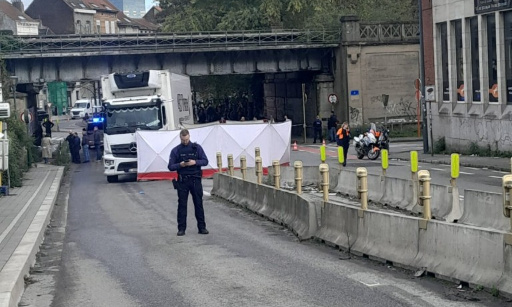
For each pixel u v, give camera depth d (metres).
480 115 38.88
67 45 54.72
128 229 18.55
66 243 16.78
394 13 66.50
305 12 65.69
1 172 27.78
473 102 40.06
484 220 16.09
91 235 17.91
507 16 36.47
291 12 65.88
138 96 34.72
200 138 33.94
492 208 15.83
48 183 32.78
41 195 27.34
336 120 58.50
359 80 60.12
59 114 117.56
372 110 60.50
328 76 61.47
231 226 18.17
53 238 17.80
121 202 25.81
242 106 78.00
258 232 17.05
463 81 40.81
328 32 60.22
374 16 65.50
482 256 10.20
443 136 43.06
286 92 71.06
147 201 25.61
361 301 9.77
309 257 13.43
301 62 61.19
